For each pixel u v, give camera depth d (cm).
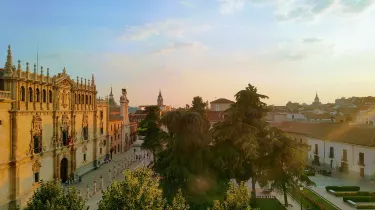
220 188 3388
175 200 2145
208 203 3117
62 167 5662
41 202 2323
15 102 4084
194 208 3059
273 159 3828
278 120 11619
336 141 6462
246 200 1988
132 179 2173
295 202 4269
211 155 3494
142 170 2492
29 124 4450
